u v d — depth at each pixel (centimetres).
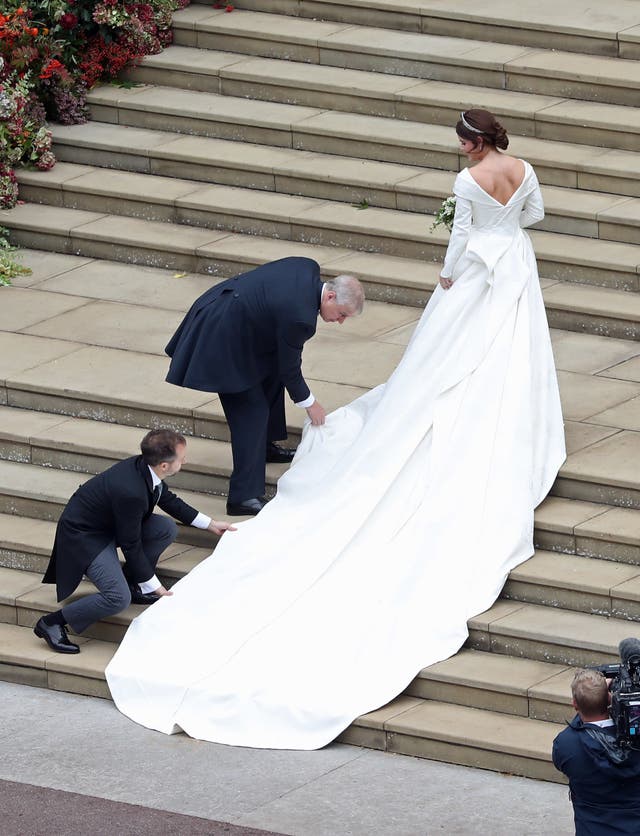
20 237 4897
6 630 3747
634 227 4353
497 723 3284
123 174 4988
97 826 3086
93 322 4447
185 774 3259
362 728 3331
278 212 4672
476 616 3453
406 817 3081
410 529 3566
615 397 3922
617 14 4941
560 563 3522
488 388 3631
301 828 3055
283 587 3541
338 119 4897
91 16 5203
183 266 4694
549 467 3631
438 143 4691
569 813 3077
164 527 3641
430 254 4500
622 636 3338
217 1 5372
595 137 4625
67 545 3572
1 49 5066
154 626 3550
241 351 3669
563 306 4228
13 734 3438
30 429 4094
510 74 4819
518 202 3653
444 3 5088
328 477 3662
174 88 5194
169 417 4044
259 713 3362
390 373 4091
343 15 5188
